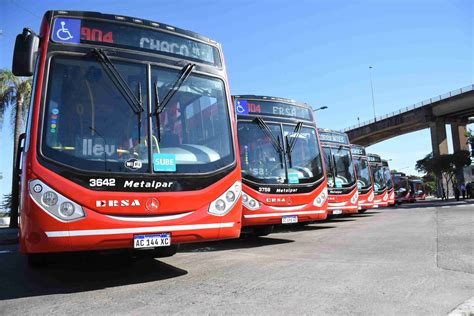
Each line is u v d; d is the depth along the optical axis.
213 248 8.42
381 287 4.54
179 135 5.37
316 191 9.60
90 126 4.82
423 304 3.91
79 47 5.04
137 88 5.23
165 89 5.45
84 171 4.56
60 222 4.37
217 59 6.21
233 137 5.94
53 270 6.20
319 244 8.32
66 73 4.91
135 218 4.69
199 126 5.63
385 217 16.17
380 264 5.84
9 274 6.00
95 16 5.22
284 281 4.95
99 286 5.07
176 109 5.46
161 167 4.99
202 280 5.18
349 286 4.61
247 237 10.26
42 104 4.67
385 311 3.71
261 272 5.55
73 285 5.18
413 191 40.94
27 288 5.07
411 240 8.33
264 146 9.34
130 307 4.05
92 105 4.92
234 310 3.83
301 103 10.56
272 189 8.87
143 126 5.11
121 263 6.66
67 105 4.79
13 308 4.20
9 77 20.20
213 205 5.29
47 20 5.00
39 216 4.36
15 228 18.11
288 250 7.65
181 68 5.69
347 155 14.45
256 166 8.93
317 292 4.39
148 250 7.00
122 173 4.73
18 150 5.88
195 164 5.29
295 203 9.13
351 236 9.50
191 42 5.92
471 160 47.97
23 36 4.79
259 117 9.52
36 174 4.43
